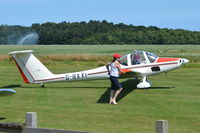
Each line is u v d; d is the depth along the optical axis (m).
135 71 17.31
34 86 19.66
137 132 10.44
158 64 18.27
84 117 12.38
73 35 181.88
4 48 103.94
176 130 10.61
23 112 13.33
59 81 18.92
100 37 170.00
